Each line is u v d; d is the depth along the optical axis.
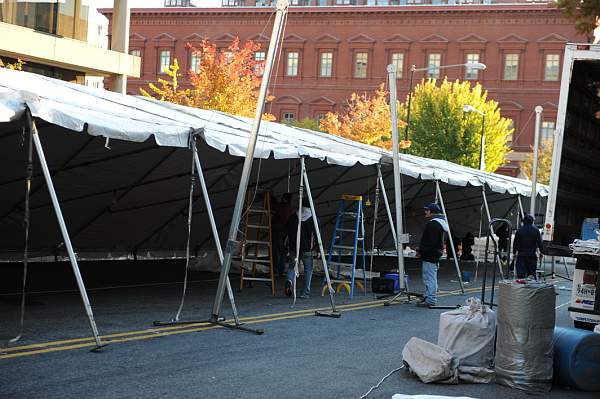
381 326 12.14
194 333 10.50
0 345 8.91
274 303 14.17
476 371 8.47
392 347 10.27
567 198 12.60
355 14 80.50
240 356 9.10
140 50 84.75
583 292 11.55
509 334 8.31
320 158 14.34
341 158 14.96
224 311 12.77
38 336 9.56
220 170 16.34
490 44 77.75
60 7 34.47
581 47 11.79
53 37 33.44
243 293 15.48
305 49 81.94
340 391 7.69
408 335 11.37
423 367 8.41
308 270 15.12
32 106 9.02
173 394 7.17
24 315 11.09
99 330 10.24
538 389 8.18
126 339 9.73
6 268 16.84
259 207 17.30
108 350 8.98
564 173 12.53
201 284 16.53
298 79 82.06
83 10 35.88
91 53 35.31
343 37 80.94
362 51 80.62
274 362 8.87
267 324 11.66
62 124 9.45
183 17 83.38
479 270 26.31
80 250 18.62
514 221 32.44
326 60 81.50
